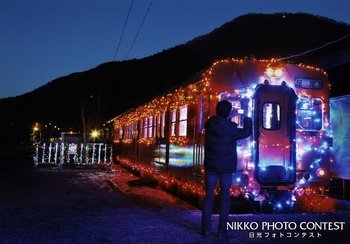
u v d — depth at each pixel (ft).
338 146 36.68
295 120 26.55
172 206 30.27
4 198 32.78
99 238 19.62
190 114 30.91
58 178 51.13
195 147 29.43
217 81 26.30
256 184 25.94
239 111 26.25
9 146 162.40
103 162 70.59
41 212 26.66
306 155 27.45
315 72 27.96
